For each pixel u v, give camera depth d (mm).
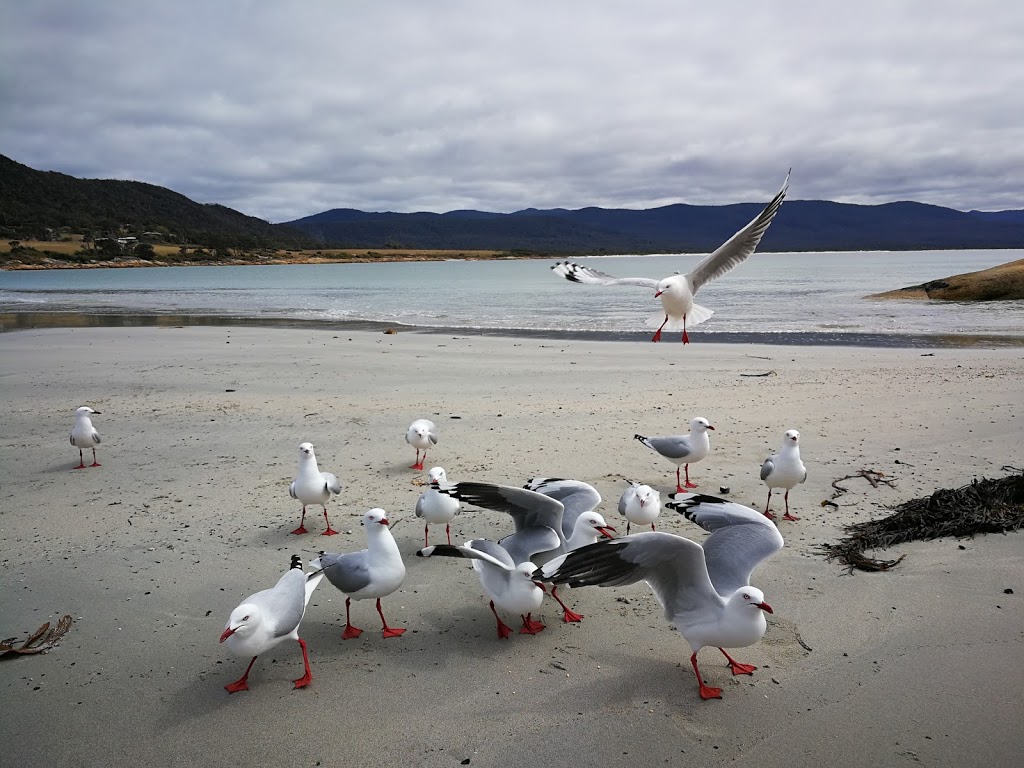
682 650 2072
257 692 1900
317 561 2195
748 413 4438
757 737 1705
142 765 1638
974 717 1737
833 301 12547
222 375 5848
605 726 1756
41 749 1691
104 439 4086
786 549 2609
